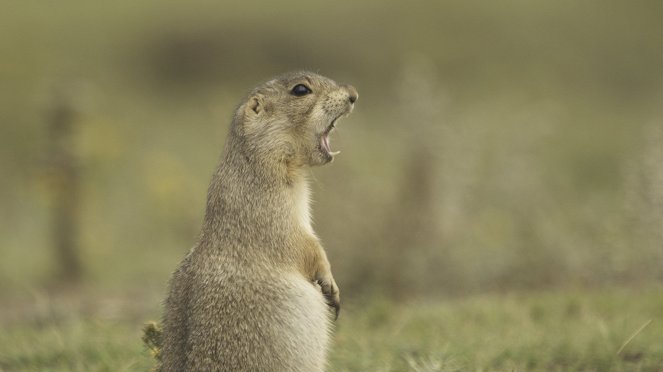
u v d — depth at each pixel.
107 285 15.80
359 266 13.88
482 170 16.44
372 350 9.23
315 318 6.91
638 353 8.92
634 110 29.67
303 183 7.52
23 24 33.53
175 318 6.88
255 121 7.46
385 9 34.97
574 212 16.52
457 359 8.73
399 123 16.06
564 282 14.05
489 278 14.45
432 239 14.53
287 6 35.69
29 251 18.72
